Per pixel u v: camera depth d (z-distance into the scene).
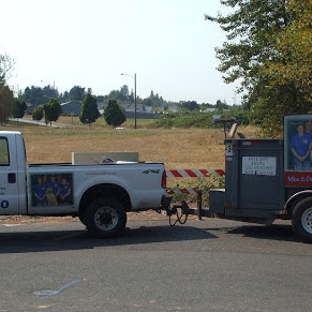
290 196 10.63
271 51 18.75
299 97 17.50
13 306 6.51
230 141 10.99
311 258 9.02
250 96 19.66
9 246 10.27
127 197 11.18
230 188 11.03
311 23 14.57
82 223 12.20
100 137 59.81
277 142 10.69
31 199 10.66
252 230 11.62
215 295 6.92
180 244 10.19
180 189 14.67
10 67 87.75
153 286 7.35
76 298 6.82
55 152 39.75
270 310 6.32
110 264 8.63
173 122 102.00
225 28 19.97
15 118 122.38
